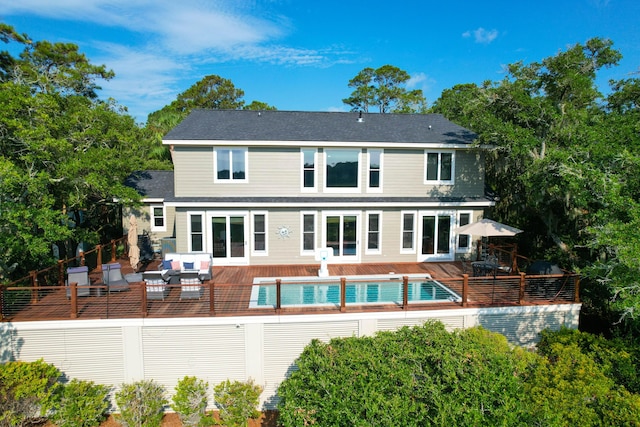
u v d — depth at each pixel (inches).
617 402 306.7
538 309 451.8
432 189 663.1
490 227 542.3
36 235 555.8
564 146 537.0
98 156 649.6
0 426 337.1
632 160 379.2
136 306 422.0
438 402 258.4
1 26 968.3
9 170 470.0
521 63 620.7
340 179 644.7
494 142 615.2
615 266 355.6
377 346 331.0
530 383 338.6
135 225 577.9
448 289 502.0
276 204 605.6
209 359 406.0
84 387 374.6
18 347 384.8
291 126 682.8
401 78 2086.6
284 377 416.8
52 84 945.5
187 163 613.6
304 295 480.1
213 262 623.8
